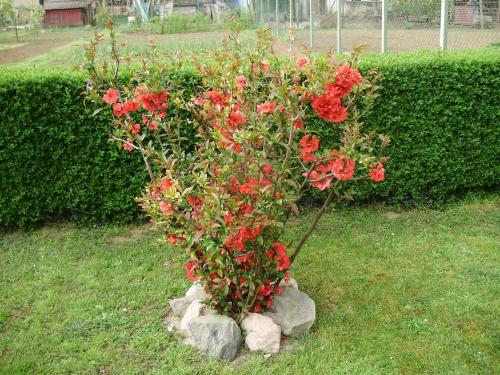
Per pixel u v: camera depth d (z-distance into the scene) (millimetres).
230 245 3361
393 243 5164
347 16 11797
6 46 25656
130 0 40250
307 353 3531
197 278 3654
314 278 4520
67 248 5289
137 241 5422
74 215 5816
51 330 3885
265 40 3971
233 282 3645
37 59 18938
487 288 4301
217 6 40406
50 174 5602
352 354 3516
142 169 5641
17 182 5539
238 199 3479
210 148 3572
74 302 4246
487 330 3758
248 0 30609
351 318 3928
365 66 5652
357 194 5934
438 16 8375
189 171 3910
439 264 4730
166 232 3564
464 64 5773
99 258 5035
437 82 5773
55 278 4652
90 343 3703
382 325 3842
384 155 5883
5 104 5352
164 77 4051
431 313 3969
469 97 5859
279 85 3422
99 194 5691
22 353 3625
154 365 3463
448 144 5961
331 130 5719
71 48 22172
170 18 32844
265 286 3650
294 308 3828
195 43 19438
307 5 21172
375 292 4277
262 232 3432
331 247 5094
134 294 4340
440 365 3396
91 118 5477
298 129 3541
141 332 3816
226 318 3572
